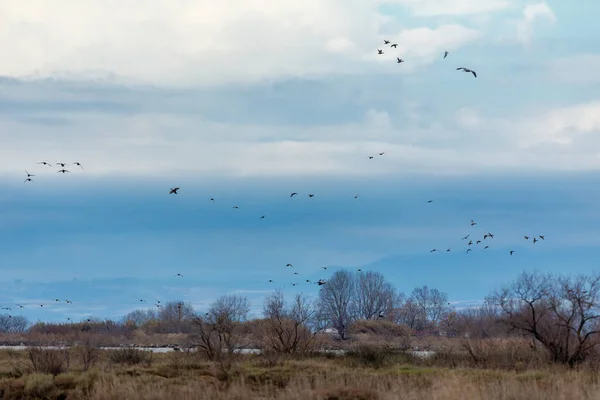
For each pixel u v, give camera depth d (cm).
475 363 3591
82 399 2491
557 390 2400
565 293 3703
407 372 3216
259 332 4519
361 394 2458
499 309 4178
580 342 3528
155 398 2352
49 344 5722
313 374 2994
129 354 3688
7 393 2638
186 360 3534
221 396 2445
